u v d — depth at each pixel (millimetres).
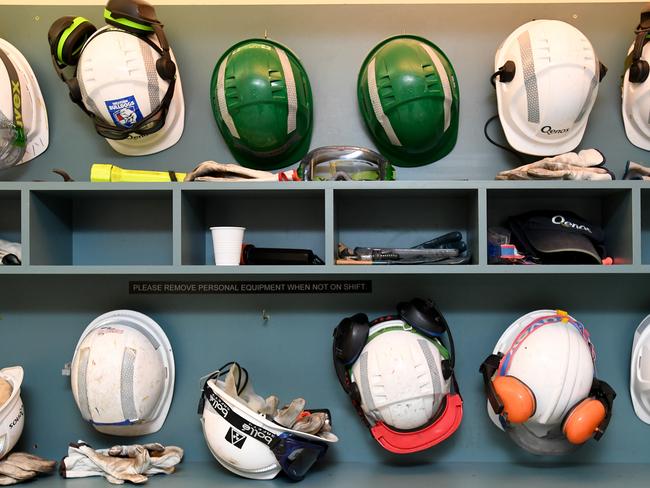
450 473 1040
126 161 1164
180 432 1131
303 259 1037
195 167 1160
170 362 1133
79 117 1174
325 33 1161
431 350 1006
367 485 966
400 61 1046
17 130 1076
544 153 1083
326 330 1137
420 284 1136
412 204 1146
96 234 1166
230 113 1055
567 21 1151
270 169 1157
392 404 965
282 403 1130
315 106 1161
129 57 1027
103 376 985
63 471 1014
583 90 1012
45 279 1154
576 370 971
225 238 986
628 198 990
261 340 1140
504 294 1133
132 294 1149
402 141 1082
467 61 1153
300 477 978
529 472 1048
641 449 1111
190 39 1163
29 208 993
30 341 1152
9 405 995
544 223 1040
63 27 1057
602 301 1133
